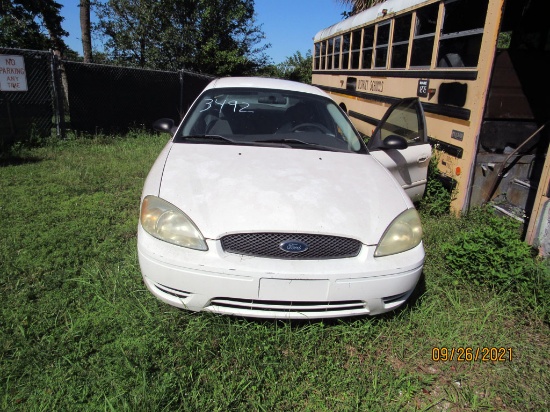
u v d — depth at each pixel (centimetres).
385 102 678
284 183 273
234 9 1644
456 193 475
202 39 1638
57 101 782
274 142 347
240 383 224
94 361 232
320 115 389
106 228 405
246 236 238
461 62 477
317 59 1183
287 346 258
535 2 530
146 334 253
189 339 253
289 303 242
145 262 247
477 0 444
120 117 920
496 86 459
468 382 245
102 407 203
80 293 294
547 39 555
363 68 805
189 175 277
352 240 245
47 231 390
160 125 393
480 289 335
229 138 348
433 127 527
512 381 247
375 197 277
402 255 254
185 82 1034
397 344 268
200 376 227
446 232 430
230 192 259
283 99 398
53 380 217
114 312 273
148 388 213
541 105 473
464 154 460
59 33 1352
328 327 272
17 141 722
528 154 489
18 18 1274
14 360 227
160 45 1548
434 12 528
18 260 331
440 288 331
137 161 674
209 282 235
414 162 436
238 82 418
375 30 729
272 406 216
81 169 607
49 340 244
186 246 238
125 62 1545
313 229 240
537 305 311
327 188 274
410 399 229
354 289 242
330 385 232
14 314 264
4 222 401
